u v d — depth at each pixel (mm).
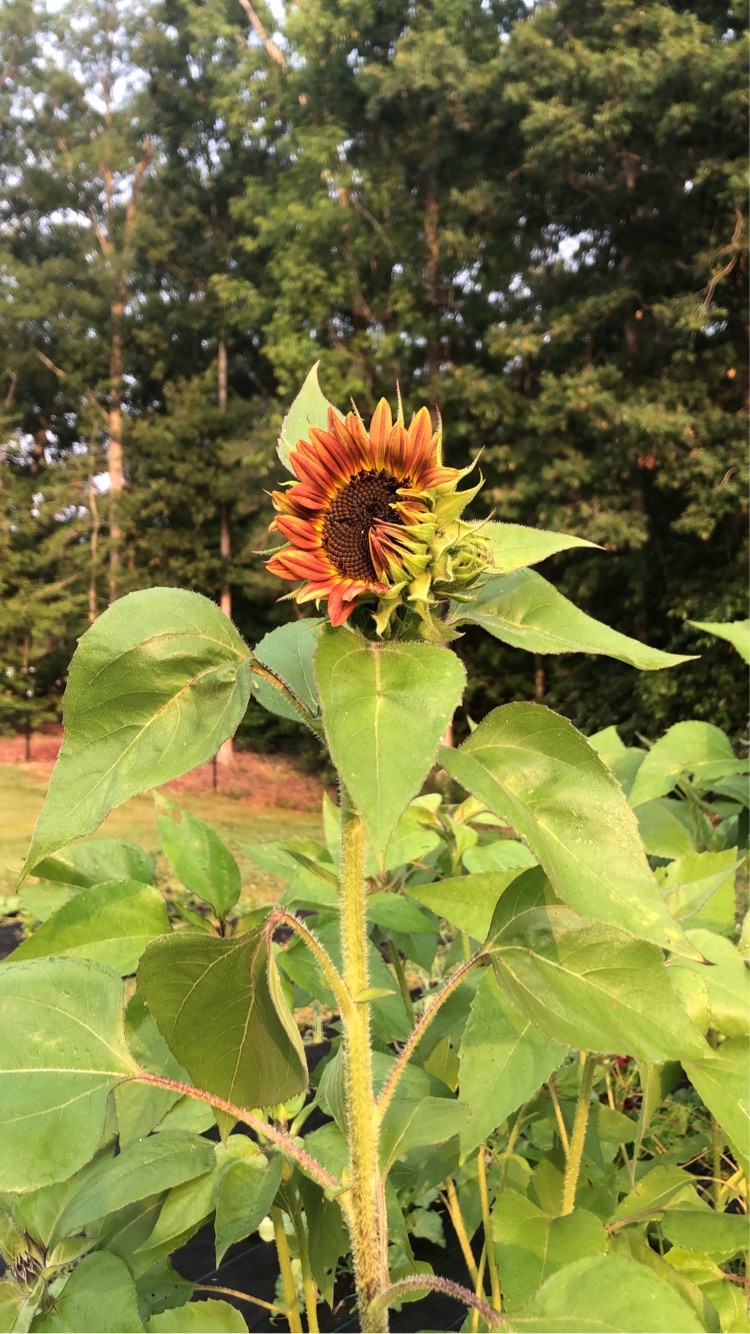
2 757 8328
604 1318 450
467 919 625
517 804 421
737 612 6039
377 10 7902
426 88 6832
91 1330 522
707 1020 563
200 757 451
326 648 412
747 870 765
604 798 430
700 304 5945
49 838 430
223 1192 634
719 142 6090
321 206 7242
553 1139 900
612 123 5961
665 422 5672
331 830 865
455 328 7445
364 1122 540
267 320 8383
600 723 6742
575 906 405
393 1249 1188
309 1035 1873
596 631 478
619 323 7332
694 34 5703
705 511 5762
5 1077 495
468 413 7012
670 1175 708
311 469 468
